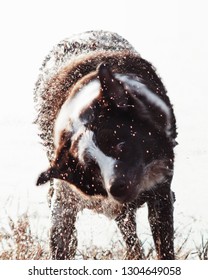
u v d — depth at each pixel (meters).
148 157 7.23
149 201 7.82
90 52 8.64
